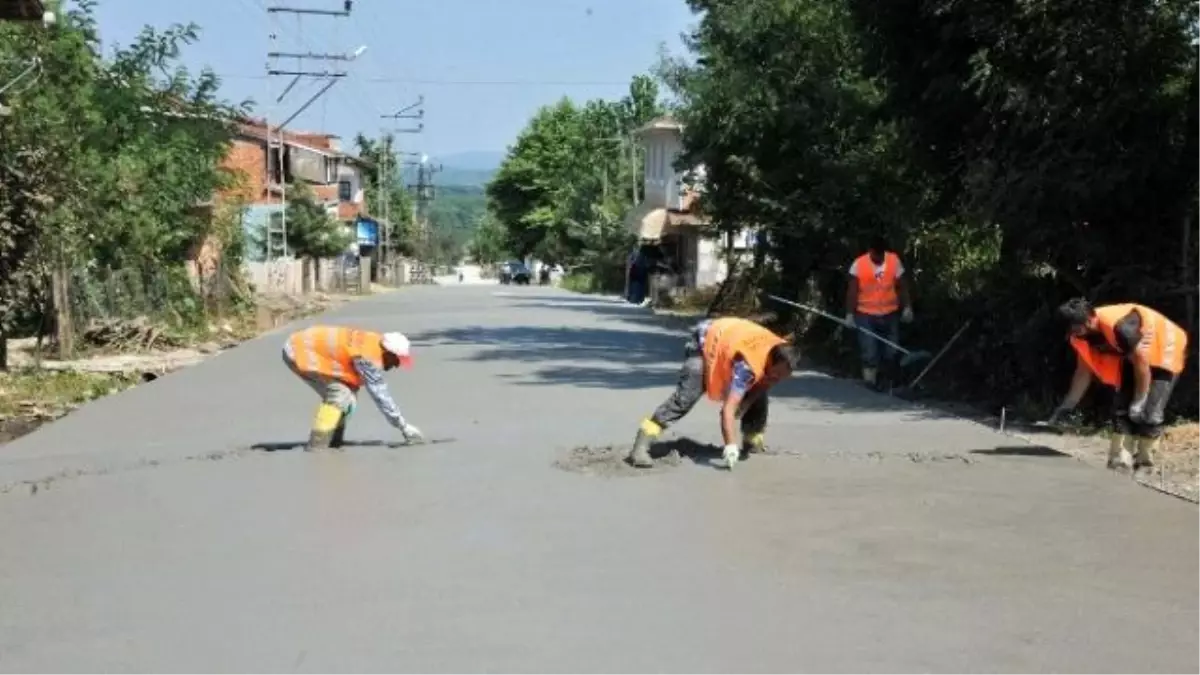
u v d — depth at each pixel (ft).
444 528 25.05
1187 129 41.01
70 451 36.01
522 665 16.96
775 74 72.74
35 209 60.29
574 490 28.76
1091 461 32.55
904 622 18.80
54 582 21.39
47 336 73.05
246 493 28.81
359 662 17.13
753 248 94.84
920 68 48.88
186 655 17.52
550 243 299.99
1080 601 19.94
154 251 92.17
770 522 25.41
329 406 34.81
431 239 391.86
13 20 55.21
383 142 283.18
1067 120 42.22
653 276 136.77
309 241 181.47
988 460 32.63
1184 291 39.55
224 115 102.06
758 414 33.65
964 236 61.05
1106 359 31.78
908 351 50.80
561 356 67.00
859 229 68.18
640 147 224.12
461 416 42.01
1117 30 41.16
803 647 17.63
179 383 54.24
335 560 22.63
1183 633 18.33
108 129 90.89
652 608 19.54
